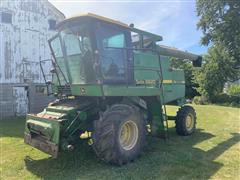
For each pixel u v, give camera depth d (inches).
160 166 195.5
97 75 194.2
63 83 239.1
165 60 292.5
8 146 264.2
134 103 232.2
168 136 295.3
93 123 199.5
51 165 202.5
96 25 199.0
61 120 190.9
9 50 557.9
